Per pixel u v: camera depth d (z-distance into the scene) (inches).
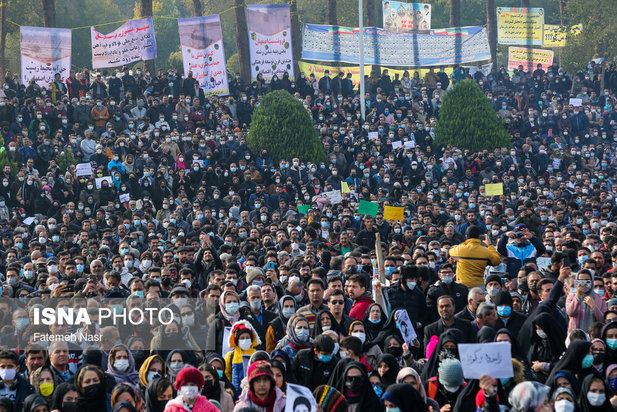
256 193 1279.5
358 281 572.4
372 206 951.0
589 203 1145.4
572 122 1795.0
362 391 414.6
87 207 1206.9
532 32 2277.3
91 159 1353.3
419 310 588.1
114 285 629.0
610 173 1614.2
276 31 1798.7
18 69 2534.5
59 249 973.2
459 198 1301.7
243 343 493.0
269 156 1465.3
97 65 1657.2
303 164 1451.8
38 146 1342.3
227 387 461.7
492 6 2477.9
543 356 482.9
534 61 2274.9
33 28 1600.6
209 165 1385.3
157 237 952.9
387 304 569.6
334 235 945.5
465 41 2048.5
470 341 504.4
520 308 590.9
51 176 1238.9
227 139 1445.6
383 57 2010.3
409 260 709.3
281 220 1090.7
